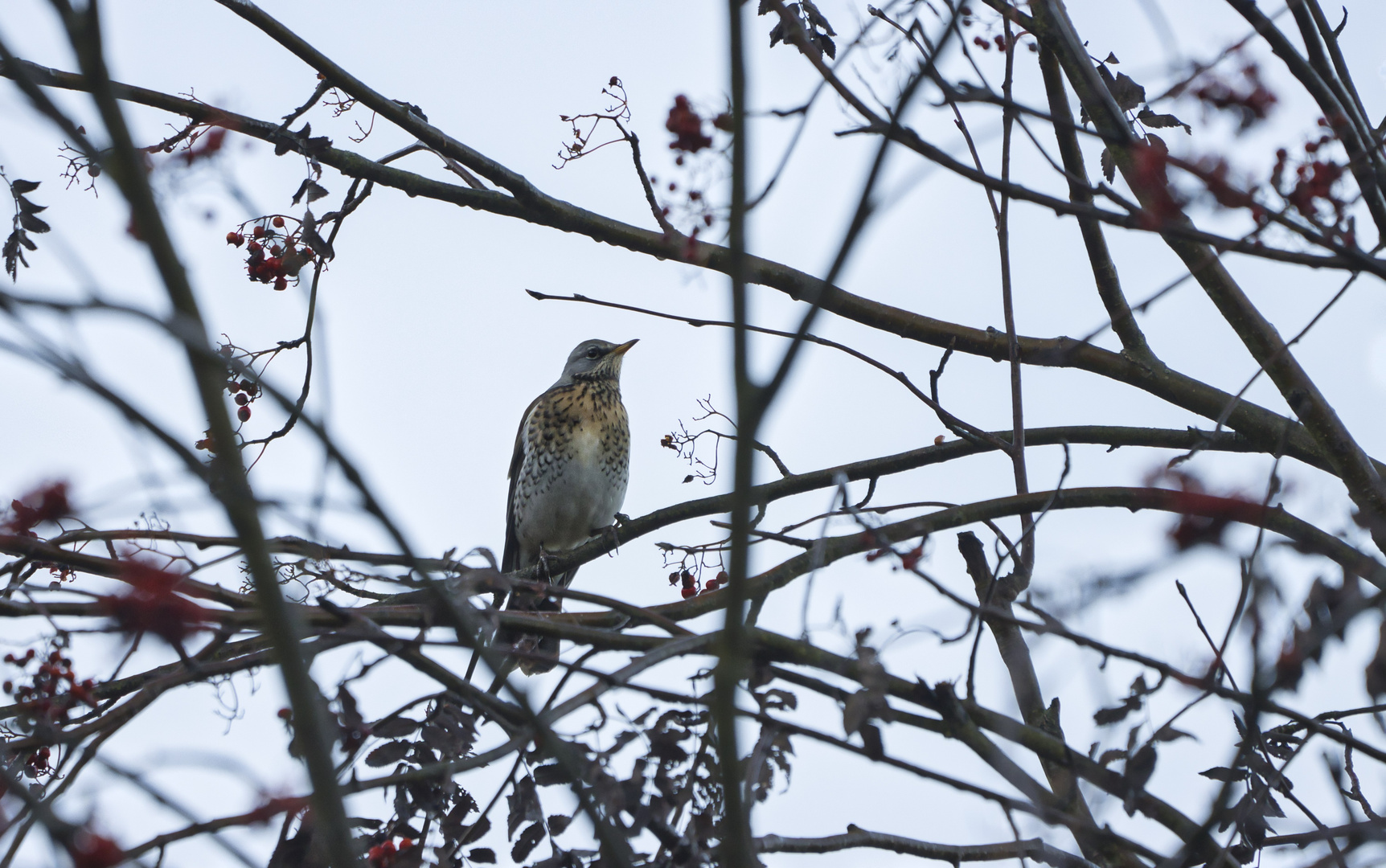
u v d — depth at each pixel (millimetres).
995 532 8492
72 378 4512
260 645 7801
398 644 6594
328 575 7125
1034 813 6430
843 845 6949
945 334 10984
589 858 6562
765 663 7094
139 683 7656
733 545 5754
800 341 5500
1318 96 6973
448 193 10742
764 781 6582
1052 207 5742
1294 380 8773
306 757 5621
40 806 5129
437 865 6637
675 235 7340
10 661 7148
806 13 8898
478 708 7035
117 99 5117
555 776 6586
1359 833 6672
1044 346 10953
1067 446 7262
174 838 5535
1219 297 8930
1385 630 6586
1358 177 6684
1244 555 6148
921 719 6930
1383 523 6352
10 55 4918
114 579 7066
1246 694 6355
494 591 7480
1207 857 6941
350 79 10227
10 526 5344
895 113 5488
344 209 10023
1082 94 8516
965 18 7336
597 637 7621
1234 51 5949
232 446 5207
